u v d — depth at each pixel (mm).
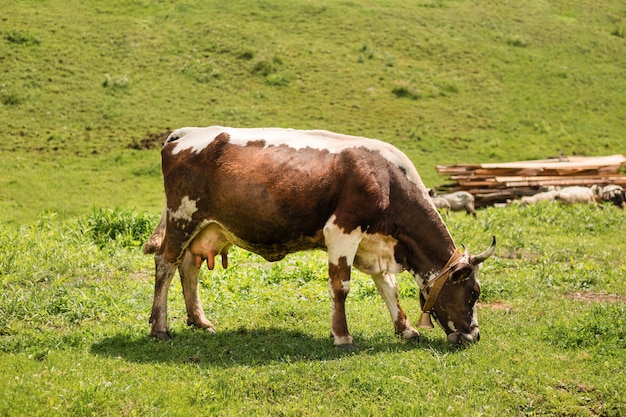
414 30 43812
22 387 6750
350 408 6750
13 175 27844
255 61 38750
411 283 11617
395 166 8555
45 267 11508
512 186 25312
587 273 12062
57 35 39750
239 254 13555
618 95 40156
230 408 6684
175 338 8555
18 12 41688
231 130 8828
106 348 8109
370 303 10445
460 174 27125
